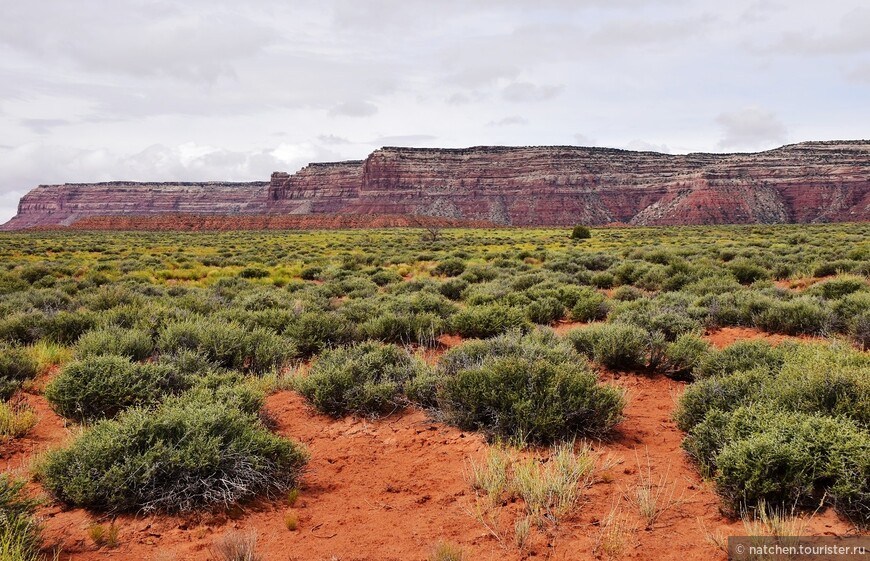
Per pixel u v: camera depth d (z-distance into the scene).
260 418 7.01
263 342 10.02
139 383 7.39
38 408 7.82
